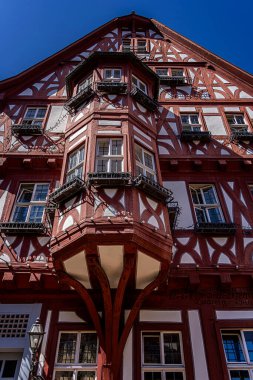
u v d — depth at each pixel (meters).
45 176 10.30
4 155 10.59
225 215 9.49
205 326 7.55
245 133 11.49
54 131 11.55
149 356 7.27
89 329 7.52
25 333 7.48
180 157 10.77
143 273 7.52
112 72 11.73
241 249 8.69
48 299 7.94
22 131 11.35
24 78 13.73
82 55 15.41
